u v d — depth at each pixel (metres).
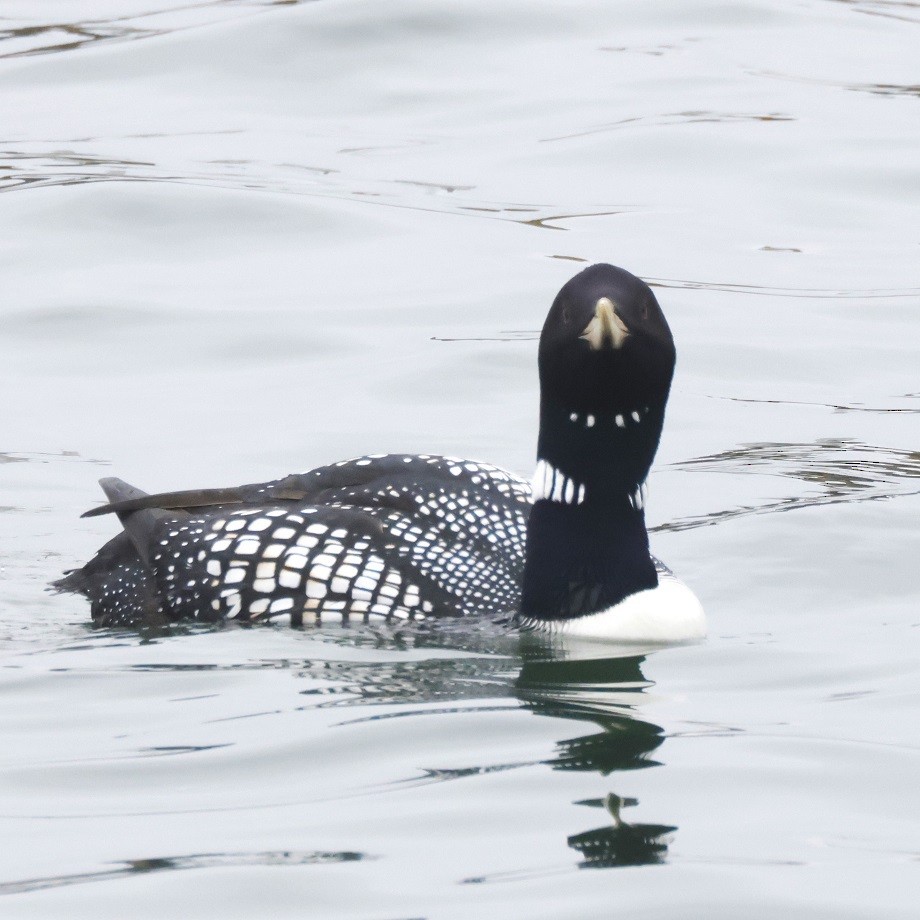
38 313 16.34
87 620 10.09
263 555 9.80
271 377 14.99
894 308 16.69
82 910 5.92
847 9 26.86
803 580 10.77
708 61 24.31
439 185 19.94
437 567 9.79
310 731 7.75
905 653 9.14
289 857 6.30
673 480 12.79
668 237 18.47
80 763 7.38
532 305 16.53
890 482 12.59
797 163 20.52
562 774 7.14
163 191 19.19
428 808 6.77
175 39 24.75
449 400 14.42
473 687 8.50
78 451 13.33
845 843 6.44
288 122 22.30
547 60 24.25
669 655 9.17
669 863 6.25
